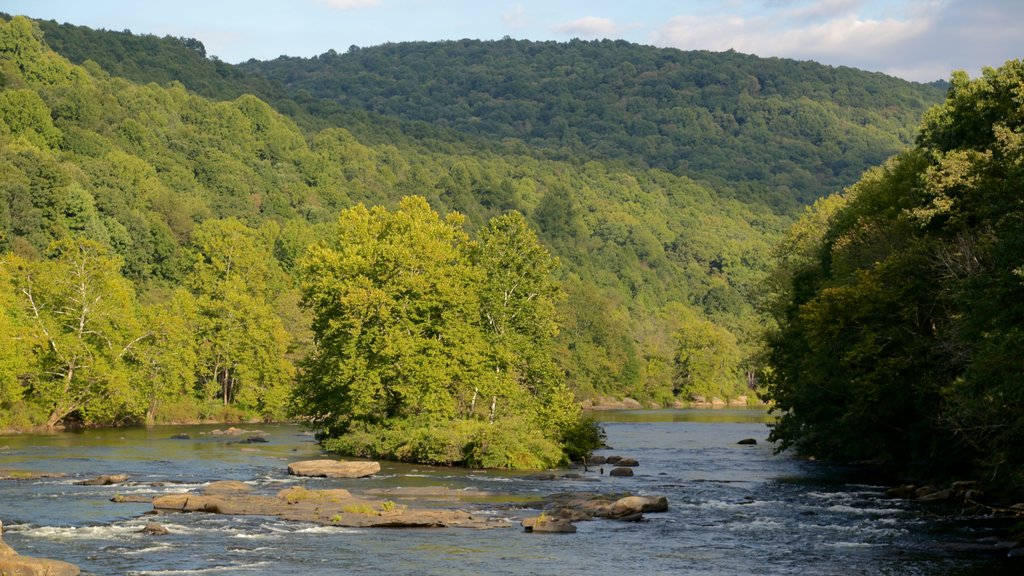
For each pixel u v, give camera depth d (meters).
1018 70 56.97
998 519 44.53
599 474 64.19
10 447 76.31
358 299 74.25
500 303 77.31
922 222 57.38
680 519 44.94
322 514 43.66
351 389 74.88
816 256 87.81
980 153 56.41
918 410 57.78
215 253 144.62
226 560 34.72
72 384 96.19
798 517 45.50
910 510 47.62
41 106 183.50
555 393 75.00
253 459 69.31
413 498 50.41
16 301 94.44
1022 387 36.59
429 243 77.50
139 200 169.25
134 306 115.75
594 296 199.88
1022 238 39.41
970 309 42.62
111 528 40.31
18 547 36.34
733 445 92.12
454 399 77.00
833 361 63.00
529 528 41.53
